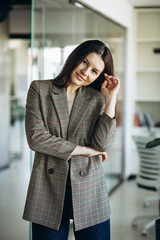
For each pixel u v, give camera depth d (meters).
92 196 1.61
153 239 3.22
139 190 4.98
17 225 2.74
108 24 4.52
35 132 1.53
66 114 1.59
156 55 5.71
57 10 3.13
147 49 5.74
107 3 4.25
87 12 3.79
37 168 1.58
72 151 1.53
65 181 1.55
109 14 4.35
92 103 1.63
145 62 5.76
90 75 1.61
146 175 3.79
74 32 3.48
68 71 1.60
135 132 5.49
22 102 8.76
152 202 4.44
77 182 1.57
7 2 5.76
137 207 4.20
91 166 1.60
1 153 5.61
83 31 3.71
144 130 5.44
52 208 1.56
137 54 5.77
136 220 3.56
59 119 1.58
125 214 3.93
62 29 3.21
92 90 1.68
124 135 5.52
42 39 2.67
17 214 3.03
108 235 1.68
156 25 5.69
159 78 5.75
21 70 10.20
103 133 1.56
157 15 5.67
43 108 1.58
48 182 1.57
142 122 5.56
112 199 4.52
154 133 5.20
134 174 5.65
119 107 5.15
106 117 1.57
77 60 1.59
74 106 1.62
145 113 5.83
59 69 2.85
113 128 1.58
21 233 2.61
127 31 5.38
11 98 8.63
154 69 5.54
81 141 1.60
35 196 1.57
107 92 1.64
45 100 1.59
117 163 5.13
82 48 1.60
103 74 1.68
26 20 6.46
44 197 1.57
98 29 4.14
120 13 4.84
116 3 4.63
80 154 1.56
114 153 4.87
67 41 3.29
